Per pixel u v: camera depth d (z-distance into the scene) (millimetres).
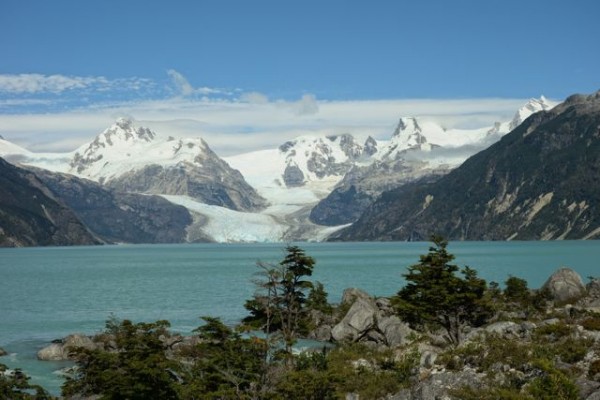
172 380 44188
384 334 67875
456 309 63438
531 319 69062
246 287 160500
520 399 33875
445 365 42812
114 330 73750
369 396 41312
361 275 192625
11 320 104562
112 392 43188
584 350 40750
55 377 62844
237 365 44156
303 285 60594
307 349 66812
